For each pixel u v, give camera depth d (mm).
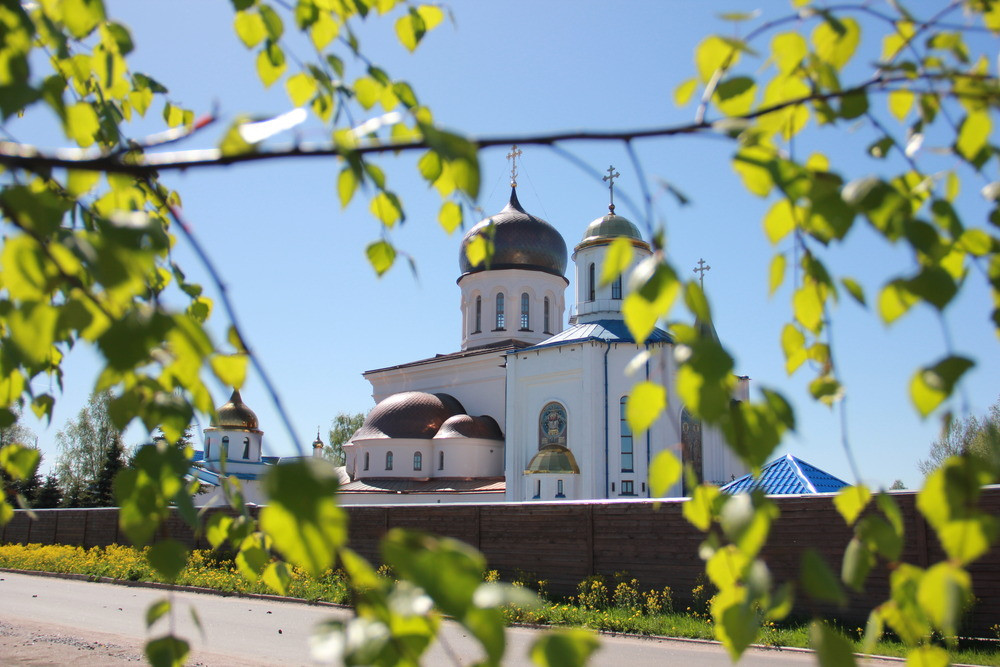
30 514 3533
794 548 14039
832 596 1490
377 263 3014
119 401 1937
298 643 12820
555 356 36344
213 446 45031
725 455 35531
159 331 1370
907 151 2287
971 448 1705
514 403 37438
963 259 2166
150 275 2863
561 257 49375
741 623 1559
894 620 1896
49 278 1548
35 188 2963
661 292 1481
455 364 46375
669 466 1737
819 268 1944
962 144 2053
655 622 14086
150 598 19297
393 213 2930
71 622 15055
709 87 1833
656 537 16109
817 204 1631
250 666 10695
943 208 1908
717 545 1946
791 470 21188
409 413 43625
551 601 16781
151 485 1971
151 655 1892
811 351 2371
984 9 2070
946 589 1611
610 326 36594
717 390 1500
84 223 3078
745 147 1701
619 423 34188
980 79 1929
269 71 3232
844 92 1958
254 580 3184
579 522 17328
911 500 12836
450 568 1182
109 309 1666
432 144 1529
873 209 1627
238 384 1909
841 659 1504
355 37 2996
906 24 2100
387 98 3230
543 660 1271
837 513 13703
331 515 1229
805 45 2035
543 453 34281
